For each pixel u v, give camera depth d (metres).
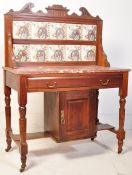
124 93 2.53
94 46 2.80
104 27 3.23
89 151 2.71
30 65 2.56
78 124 2.50
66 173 2.24
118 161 2.49
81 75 2.31
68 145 2.87
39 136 2.48
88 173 2.24
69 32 2.67
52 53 2.64
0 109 3.08
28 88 2.14
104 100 3.37
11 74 2.33
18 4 2.97
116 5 3.21
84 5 3.14
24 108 2.17
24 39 2.50
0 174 2.20
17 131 3.15
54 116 2.46
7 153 2.61
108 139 3.06
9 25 2.42
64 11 2.62
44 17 2.54
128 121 3.45
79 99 2.46
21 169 2.24
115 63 3.34
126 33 3.30
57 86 2.23
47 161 2.46
